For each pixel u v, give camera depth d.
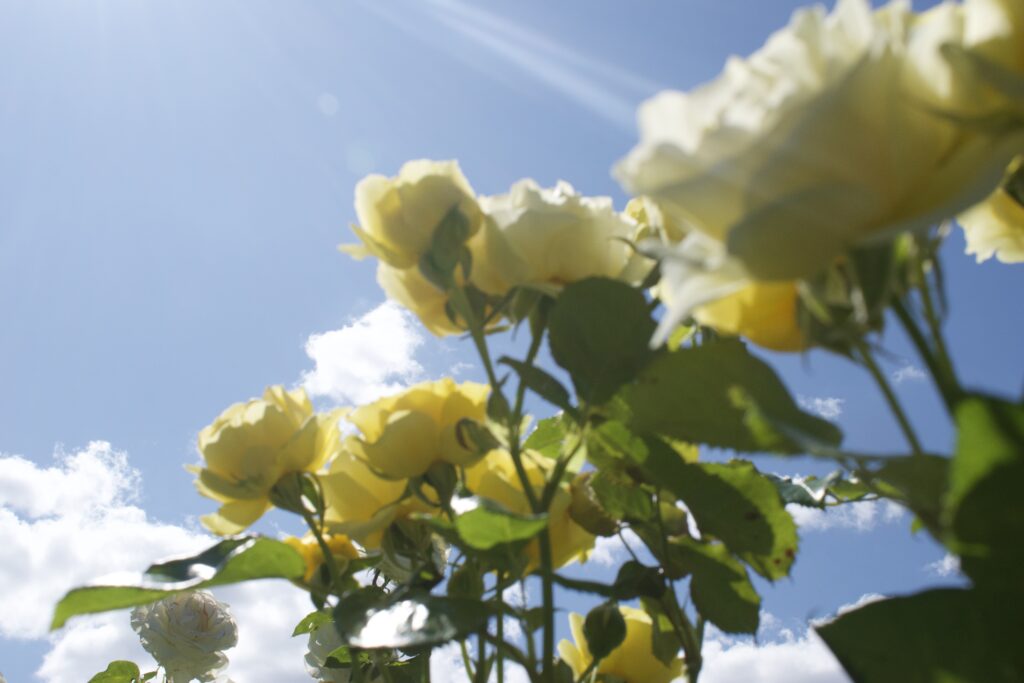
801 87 0.34
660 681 0.67
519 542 0.52
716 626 0.59
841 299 0.37
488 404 0.56
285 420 0.61
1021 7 0.37
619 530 0.62
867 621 0.38
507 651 0.53
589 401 0.53
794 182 0.33
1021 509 0.30
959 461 0.30
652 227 0.58
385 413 0.62
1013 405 0.29
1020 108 0.33
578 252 0.58
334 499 0.61
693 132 0.38
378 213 0.58
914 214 0.34
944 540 0.33
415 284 0.60
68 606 0.53
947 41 0.34
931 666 0.36
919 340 0.36
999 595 0.33
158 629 1.12
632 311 0.53
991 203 0.48
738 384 0.42
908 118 0.33
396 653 0.68
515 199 0.59
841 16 0.35
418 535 0.61
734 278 0.35
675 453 0.54
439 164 0.58
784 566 0.55
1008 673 0.35
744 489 0.54
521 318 0.58
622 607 0.68
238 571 0.55
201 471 0.61
